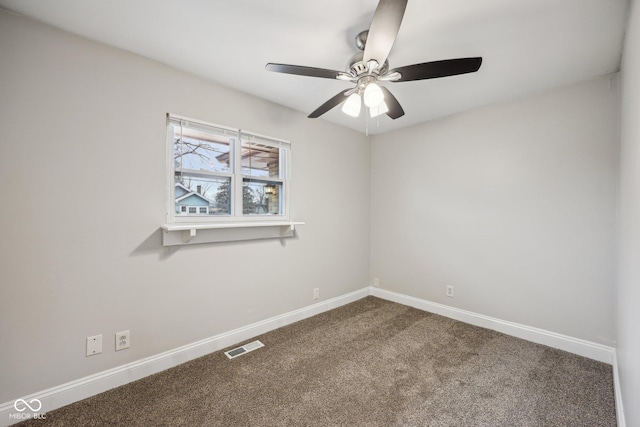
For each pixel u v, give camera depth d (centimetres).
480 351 226
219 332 229
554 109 230
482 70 202
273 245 267
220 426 150
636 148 117
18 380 149
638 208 109
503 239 259
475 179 276
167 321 201
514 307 253
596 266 213
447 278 299
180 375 193
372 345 237
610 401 168
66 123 161
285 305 278
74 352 165
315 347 233
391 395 174
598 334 212
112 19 152
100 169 172
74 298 165
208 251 223
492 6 141
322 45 176
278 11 146
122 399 169
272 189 271
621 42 168
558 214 229
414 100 255
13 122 146
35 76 152
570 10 144
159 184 197
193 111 212
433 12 145
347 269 343
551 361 211
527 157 244
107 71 174
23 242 149
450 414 158
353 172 347
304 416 157
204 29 160
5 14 144
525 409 162
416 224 325
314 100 260
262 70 206
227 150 240
